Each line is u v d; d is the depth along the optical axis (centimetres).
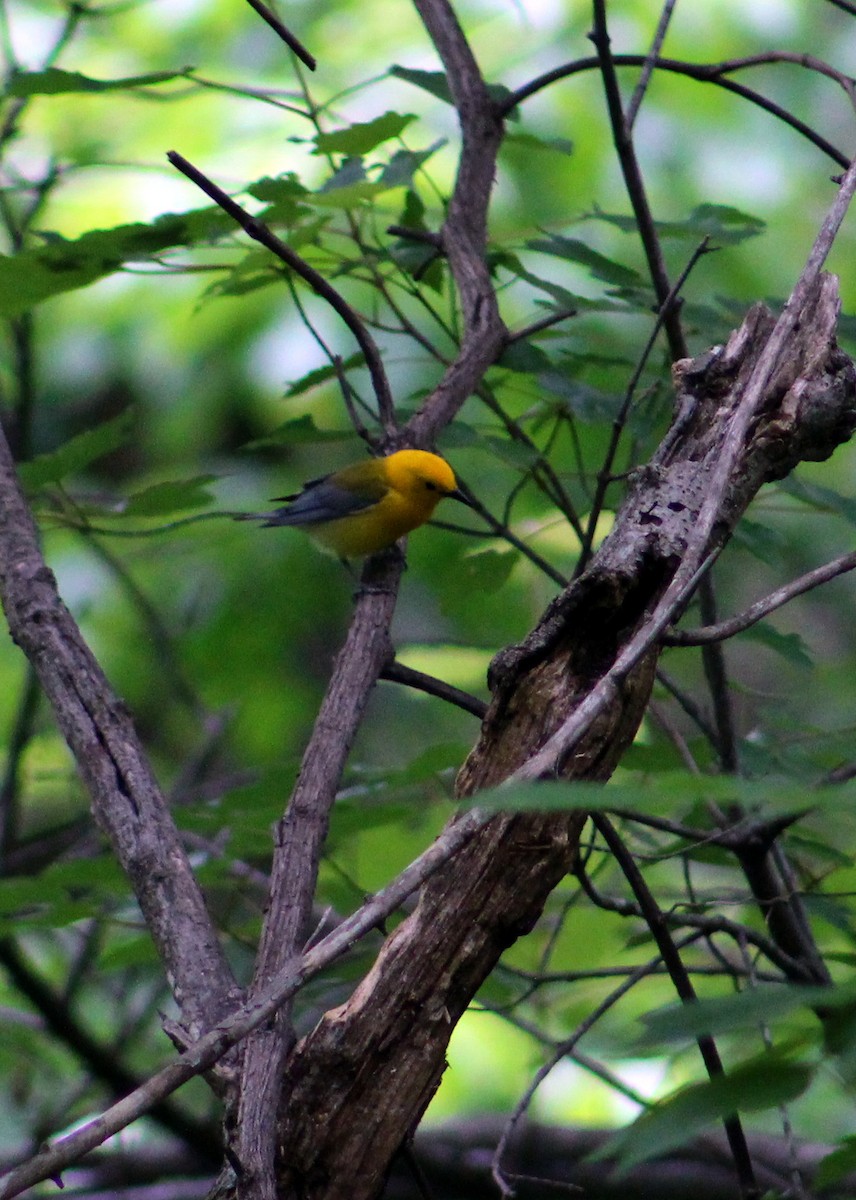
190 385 1619
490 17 1634
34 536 622
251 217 657
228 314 1600
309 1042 455
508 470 1164
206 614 1553
